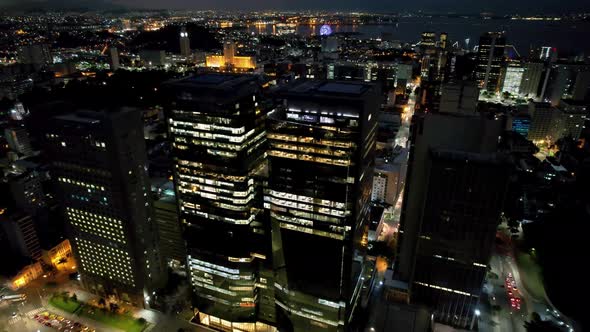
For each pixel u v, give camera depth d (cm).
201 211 17525
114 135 16825
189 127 16100
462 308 19062
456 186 16612
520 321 19812
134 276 19812
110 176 17662
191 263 18975
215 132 15712
